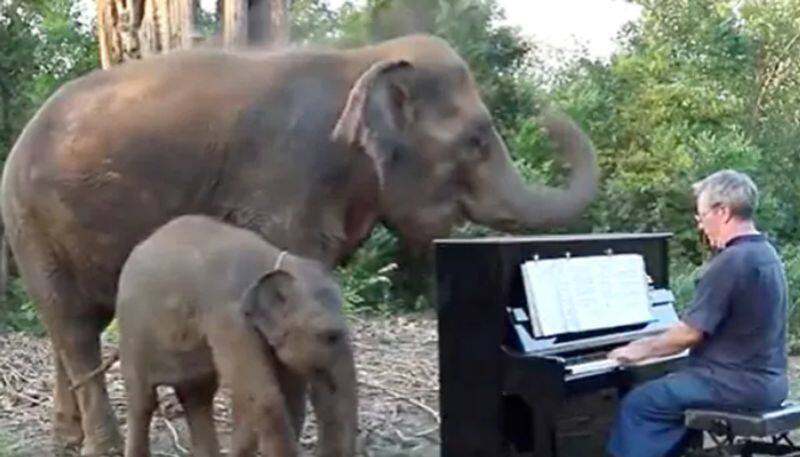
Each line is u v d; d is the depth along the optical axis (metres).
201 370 5.70
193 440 6.09
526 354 6.09
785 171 20.88
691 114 20.75
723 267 5.78
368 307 15.27
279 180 6.33
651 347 5.88
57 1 23.58
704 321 5.78
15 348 11.88
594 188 7.05
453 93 6.69
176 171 6.46
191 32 9.45
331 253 6.47
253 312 5.33
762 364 5.85
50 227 6.80
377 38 9.58
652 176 18.83
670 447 5.94
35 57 19.25
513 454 6.25
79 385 7.05
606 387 6.20
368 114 6.21
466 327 6.34
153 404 5.89
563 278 6.41
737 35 21.66
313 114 6.40
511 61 18.02
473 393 6.33
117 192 6.56
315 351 5.25
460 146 6.66
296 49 6.75
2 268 14.66
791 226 20.12
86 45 23.44
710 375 5.87
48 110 6.91
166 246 5.71
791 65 21.77
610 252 6.79
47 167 6.73
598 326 6.47
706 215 5.93
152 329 5.69
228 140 6.40
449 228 6.74
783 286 5.95
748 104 21.41
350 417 5.32
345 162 6.41
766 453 6.30
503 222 6.82
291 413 5.64
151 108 6.57
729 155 19.23
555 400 5.95
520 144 17.03
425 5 15.51
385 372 10.23
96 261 6.73
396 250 15.67
